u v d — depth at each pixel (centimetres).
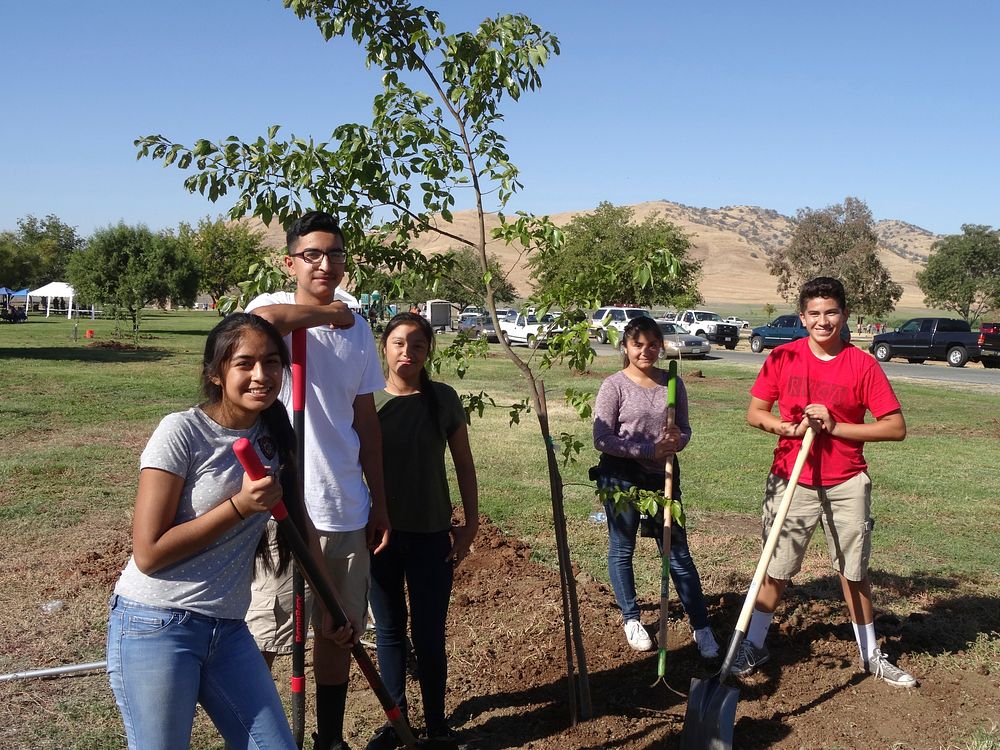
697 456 1059
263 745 237
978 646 461
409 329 359
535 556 623
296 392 289
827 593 553
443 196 373
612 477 448
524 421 1357
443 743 350
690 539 687
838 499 410
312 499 314
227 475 235
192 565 232
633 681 422
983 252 5700
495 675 429
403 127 355
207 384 242
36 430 1163
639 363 451
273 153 350
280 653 319
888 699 403
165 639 228
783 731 376
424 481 354
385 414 356
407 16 377
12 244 7731
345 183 360
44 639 461
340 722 339
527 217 368
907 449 1171
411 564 356
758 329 3678
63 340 3284
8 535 657
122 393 1616
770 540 371
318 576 253
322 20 378
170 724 228
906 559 643
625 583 455
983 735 369
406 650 371
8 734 362
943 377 2533
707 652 443
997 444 1228
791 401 411
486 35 369
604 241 3766
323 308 295
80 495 789
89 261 3669
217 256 5712
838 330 404
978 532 727
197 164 349
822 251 4644
